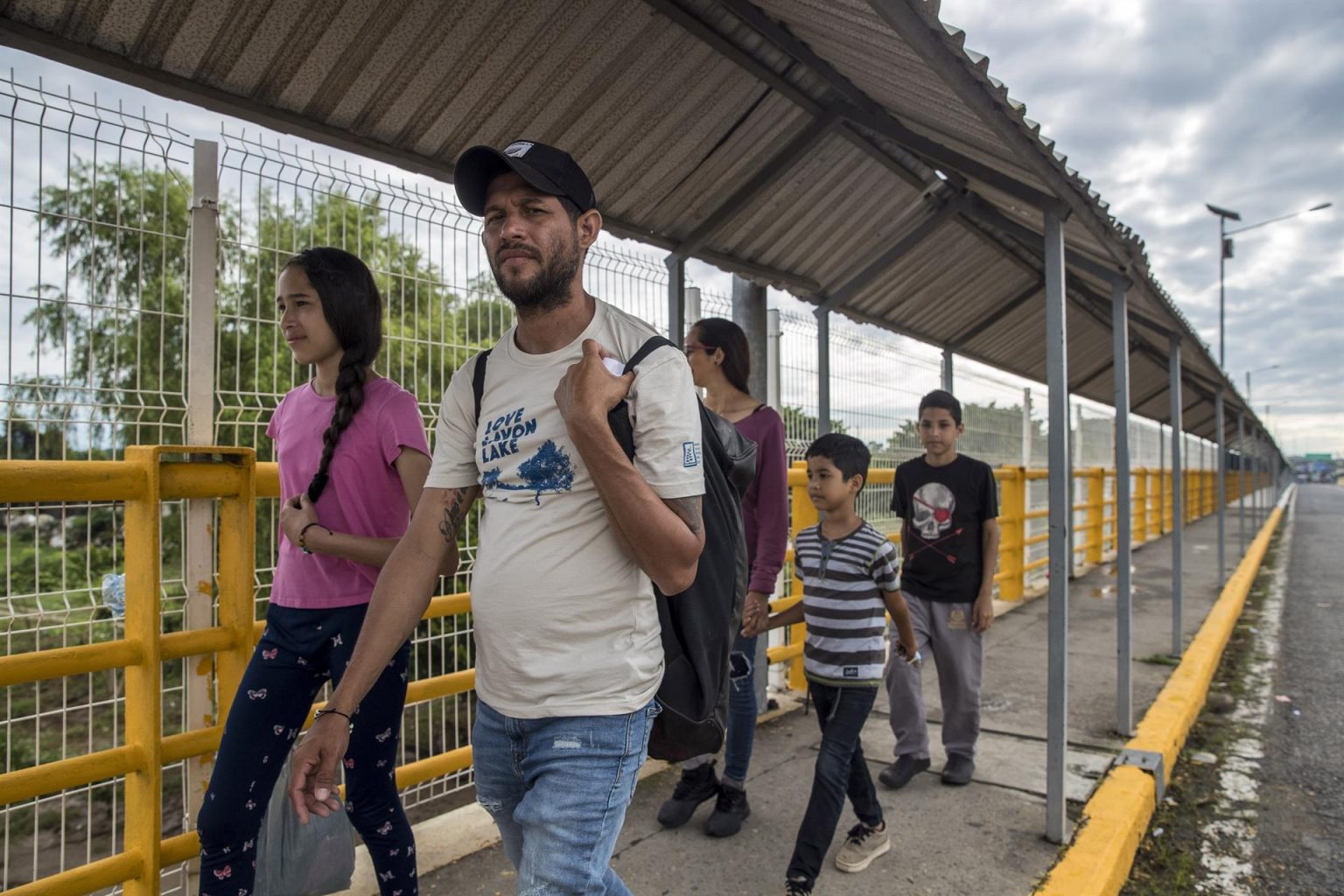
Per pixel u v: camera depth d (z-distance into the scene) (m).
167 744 2.31
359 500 2.16
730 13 2.97
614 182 3.54
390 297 3.00
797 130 3.70
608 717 1.60
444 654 3.41
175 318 2.57
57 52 2.19
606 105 3.12
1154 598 9.13
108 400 2.40
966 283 5.69
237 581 2.44
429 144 2.96
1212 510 27.06
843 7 2.25
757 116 3.51
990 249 5.32
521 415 1.68
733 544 1.79
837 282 5.00
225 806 2.03
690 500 1.63
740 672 3.01
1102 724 4.69
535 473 1.65
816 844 2.75
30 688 2.66
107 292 2.39
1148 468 16.58
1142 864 3.52
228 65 2.40
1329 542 19.39
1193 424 20.28
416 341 3.06
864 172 4.17
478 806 3.41
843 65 3.08
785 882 2.90
